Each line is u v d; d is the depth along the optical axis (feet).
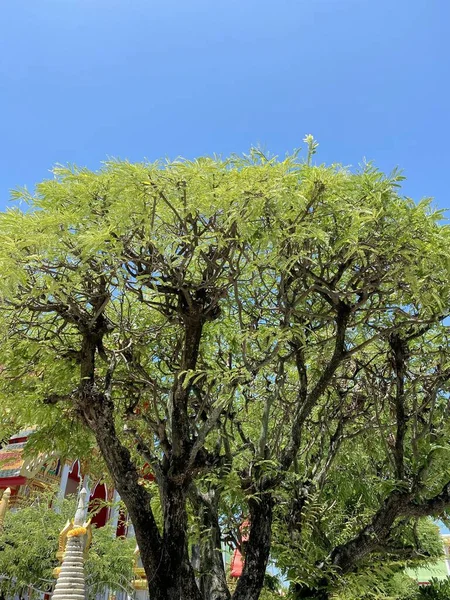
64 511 67.56
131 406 32.24
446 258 23.02
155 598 22.24
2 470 70.38
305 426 38.19
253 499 27.14
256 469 27.84
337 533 41.27
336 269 28.45
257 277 28.89
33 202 22.57
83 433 33.71
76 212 21.59
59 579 31.04
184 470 23.88
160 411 37.63
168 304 26.03
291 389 38.09
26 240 20.11
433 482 32.60
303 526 32.63
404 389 34.17
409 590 44.75
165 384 36.42
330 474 41.11
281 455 28.25
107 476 43.11
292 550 30.17
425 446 33.27
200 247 21.68
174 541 23.15
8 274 19.52
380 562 35.65
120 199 21.29
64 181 22.34
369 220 21.95
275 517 33.04
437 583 45.27
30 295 22.58
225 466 28.78
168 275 24.40
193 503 30.60
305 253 22.86
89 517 38.24
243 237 21.44
